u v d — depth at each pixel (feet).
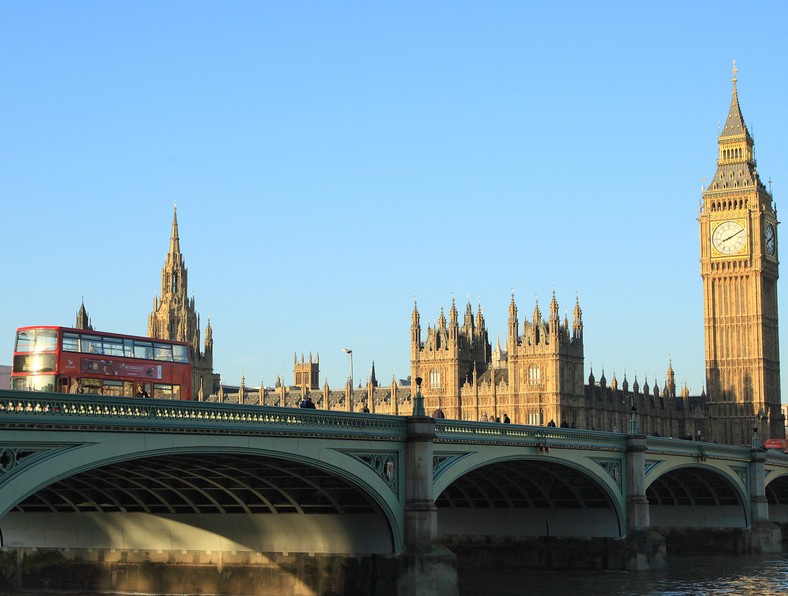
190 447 201.77
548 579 326.85
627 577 330.95
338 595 257.75
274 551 267.59
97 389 253.44
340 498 257.55
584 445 320.70
